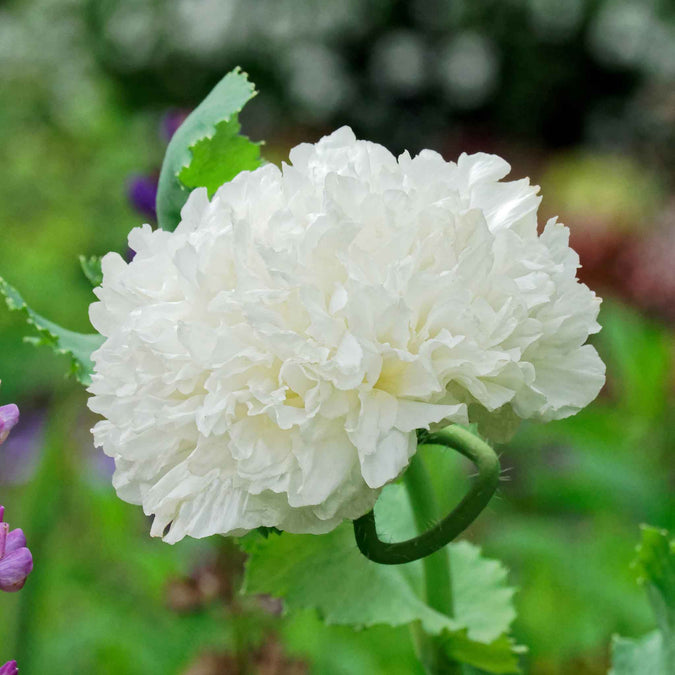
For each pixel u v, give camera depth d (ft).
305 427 1.48
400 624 1.76
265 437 1.50
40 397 5.16
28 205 6.57
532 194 1.57
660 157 9.64
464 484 2.61
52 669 2.89
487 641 1.80
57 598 3.22
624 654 1.90
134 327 1.53
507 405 1.56
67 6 11.16
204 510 1.50
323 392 1.49
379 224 1.53
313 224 1.51
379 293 1.49
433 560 1.79
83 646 2.92
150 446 1.52
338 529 1.78
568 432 3.60
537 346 1.55
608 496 3.46
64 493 3.10
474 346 1.50
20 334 5.36
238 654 2.27
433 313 1.50
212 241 1.53
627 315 4.71
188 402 1.51
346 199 1.52
